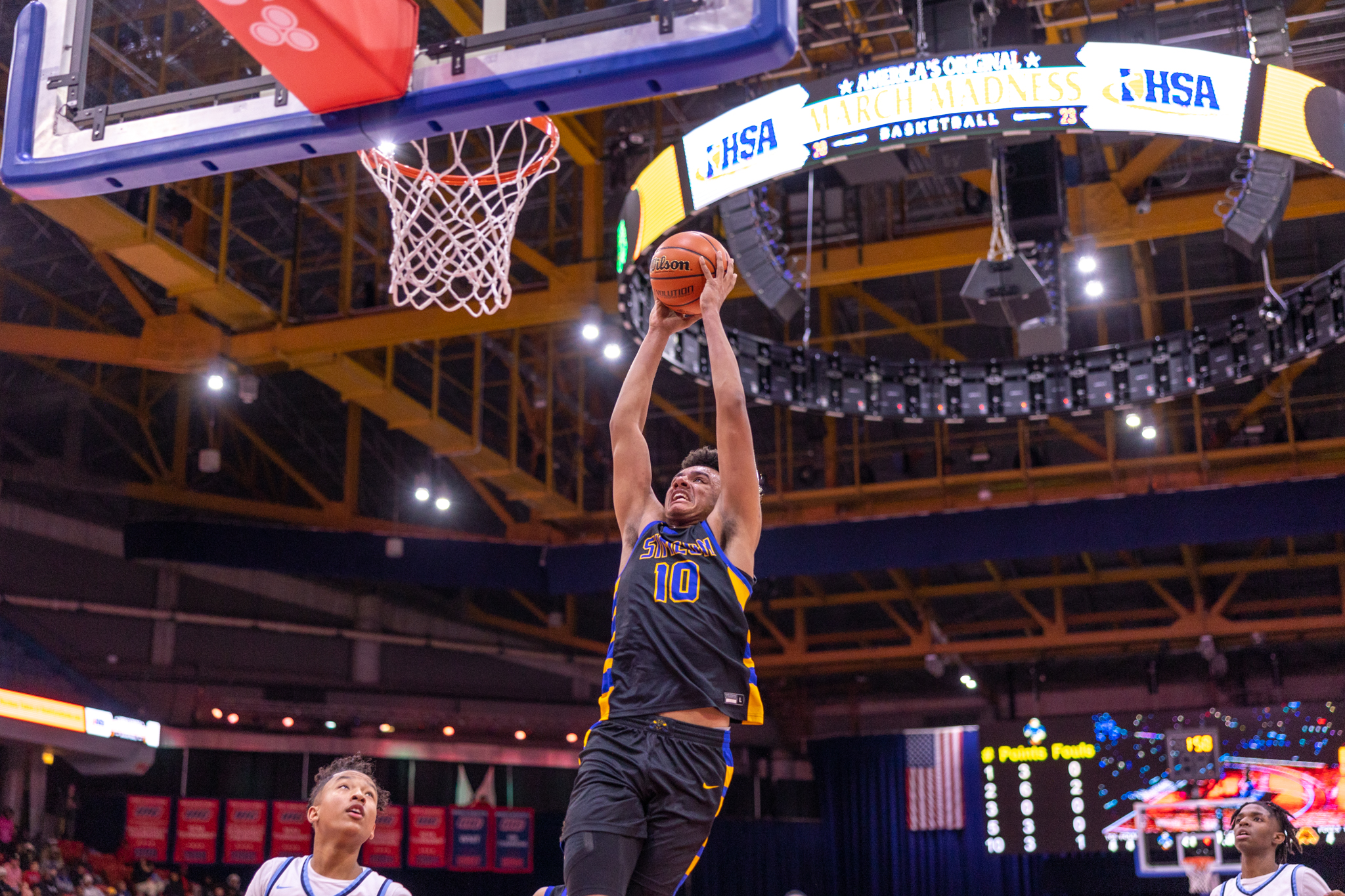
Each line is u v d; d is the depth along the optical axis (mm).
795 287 13508
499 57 5082
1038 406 15617
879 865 27953
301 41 4750
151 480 25594
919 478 24562
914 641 26203
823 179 16656
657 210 10406
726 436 3451
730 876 27453
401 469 25969
